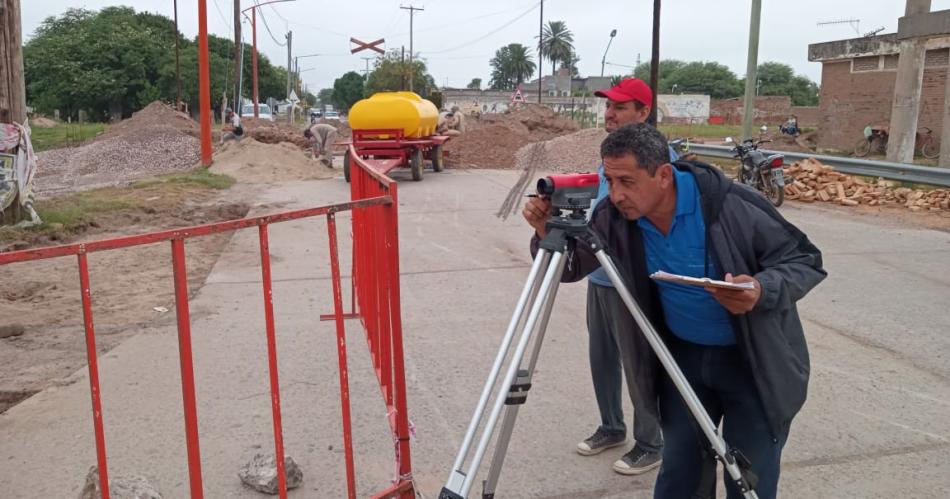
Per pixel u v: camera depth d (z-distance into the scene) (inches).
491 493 100.8
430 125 696.4
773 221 89.7
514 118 1220.5
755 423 94.9
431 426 159.3
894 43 878.4
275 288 274.4
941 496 132.0
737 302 81.6
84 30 2455.7
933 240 363.6
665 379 101.0
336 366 192.9
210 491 131.8
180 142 970.1
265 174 707.4
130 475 131.1
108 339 216.5
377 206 139.1
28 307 251.9
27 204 376.8
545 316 93.7
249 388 178.5
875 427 159.9
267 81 3132.4
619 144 85.7
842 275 293.3
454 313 243.0
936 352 206.7
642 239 94.2
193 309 246.7
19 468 140.3
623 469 138.9
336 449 148.1
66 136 1220.5
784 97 2268.7
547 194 90.3
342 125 1968.5
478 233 387.9
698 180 90.3
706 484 99.5
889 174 504.7
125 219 434.0
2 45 354.9
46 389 177.9
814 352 207.0
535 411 166.9
